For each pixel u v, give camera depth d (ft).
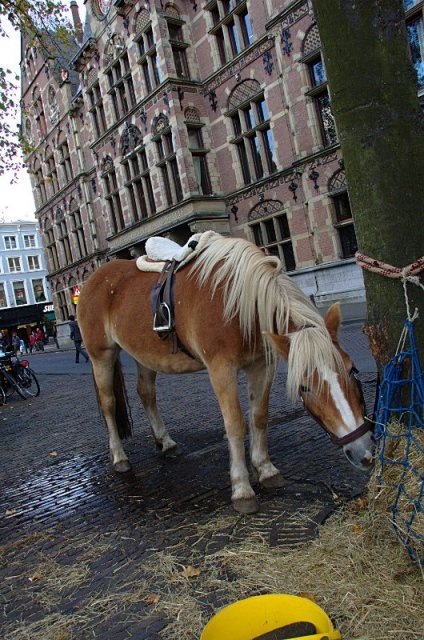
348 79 8.40
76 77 93.50
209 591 7.27
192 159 63.62
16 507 12.64
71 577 8.39
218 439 15.52
